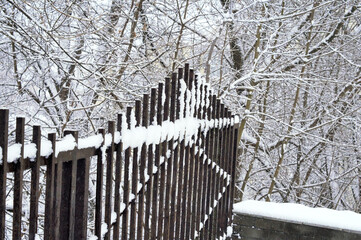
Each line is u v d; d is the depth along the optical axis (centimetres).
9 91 700
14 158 155
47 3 605
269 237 510
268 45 934
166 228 312
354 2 1084
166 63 830
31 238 167
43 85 664
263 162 1230
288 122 1196
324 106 1123
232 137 489
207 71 764
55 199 179
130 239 257
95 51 712
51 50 661
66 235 192
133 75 721
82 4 707
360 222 485
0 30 552
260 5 988
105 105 705
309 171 1277
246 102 1050
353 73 1198
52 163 174
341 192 1362
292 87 1170
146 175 277
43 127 636
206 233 406
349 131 1269
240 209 521
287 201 1262
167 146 301
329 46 1041
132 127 248
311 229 493
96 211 217
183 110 332
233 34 955
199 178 377
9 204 535
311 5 1010
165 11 845
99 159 215
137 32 790
